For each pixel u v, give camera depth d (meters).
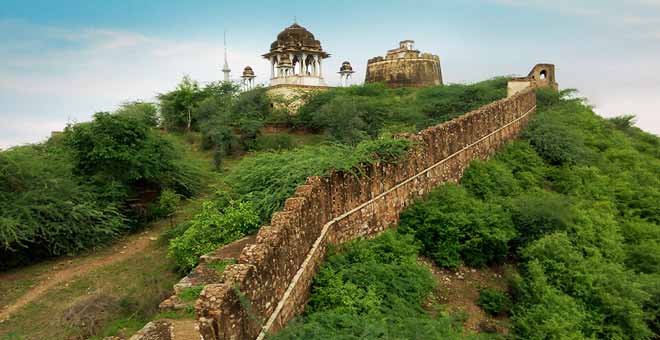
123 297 10.59
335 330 7.52
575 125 23.75
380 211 12.35
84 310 10.05
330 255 10.34
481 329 10.01
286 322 7.96
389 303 9.14
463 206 13.29
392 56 41.41
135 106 35.09
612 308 10.79
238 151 29.09
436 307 10.16
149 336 7.71
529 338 9.64
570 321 9.85
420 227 12.58
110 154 16.89
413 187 13.80
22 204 14.16
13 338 9.42
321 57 41.44
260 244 7.66
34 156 17.14
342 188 11.21
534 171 18.50
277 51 39.50
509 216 13.36
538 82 31.94
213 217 12.16
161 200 17.73
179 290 9.21
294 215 8.83
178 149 20.91
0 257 13.69
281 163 13.46
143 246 15.20
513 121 21.84
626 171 20.42
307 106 32.78
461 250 12.17
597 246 13.49
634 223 16.44
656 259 13.95
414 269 10.45
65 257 14.74
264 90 36.41
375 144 13.09
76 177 16.75
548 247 11.91
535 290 10.70
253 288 6.88
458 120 16.83
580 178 18.38
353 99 30.17
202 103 34.34
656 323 11.52
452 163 15.99
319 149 13.91
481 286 11.50
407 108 28.11
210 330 5.74
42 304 11.26
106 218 15.91
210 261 10.38
